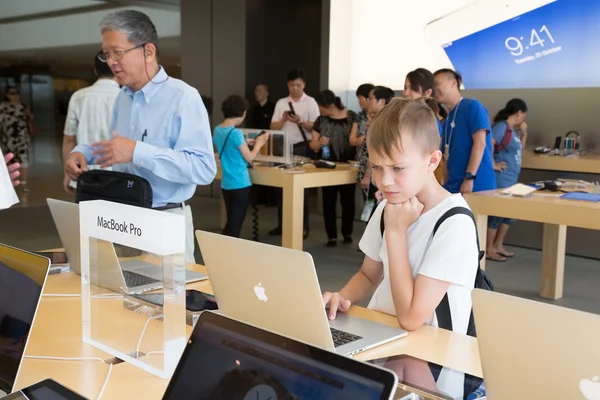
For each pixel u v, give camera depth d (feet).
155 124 7.54
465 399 3.84
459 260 4.92
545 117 18.57
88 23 28.37
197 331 3.20
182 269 4.29
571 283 14.85
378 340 4.80
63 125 29.58
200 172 7.39
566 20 19.19
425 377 4.14
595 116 17.70
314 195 27.50
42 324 5.24
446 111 15.97
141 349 4.40
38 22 28.12
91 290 4.77
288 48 28.53
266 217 22.86
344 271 15.38
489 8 20.63
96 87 12.78
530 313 3.02
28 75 28.63
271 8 27.45
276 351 2.85
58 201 6.37
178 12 28.17
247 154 15.57
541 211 10.73
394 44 22.74
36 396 3.48
